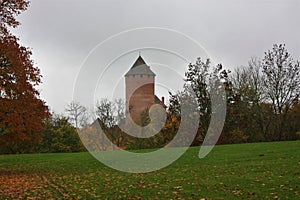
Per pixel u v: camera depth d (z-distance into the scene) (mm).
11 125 19344
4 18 20984
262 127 39906
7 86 19391
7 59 19625
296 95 39219
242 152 23969
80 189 14016
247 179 14164
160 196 11883
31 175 19656
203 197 11398
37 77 20875
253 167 17609
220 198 11141
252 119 39719
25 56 20734
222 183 13609
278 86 39781
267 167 17203
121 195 12367
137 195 12234
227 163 20016
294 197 10711
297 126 39156
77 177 17844
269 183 13023
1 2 20703
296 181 13078
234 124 36125
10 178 18641
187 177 15719
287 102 39406
